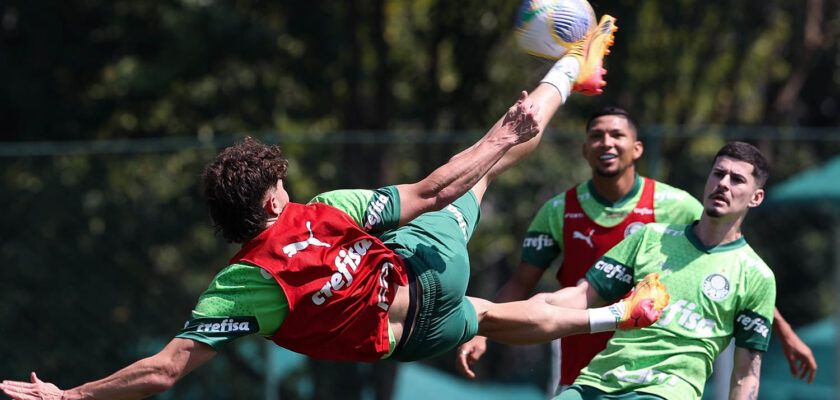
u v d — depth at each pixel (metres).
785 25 48.75
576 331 14.85
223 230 13.10
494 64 43.28
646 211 19.05
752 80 48.84
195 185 28.55
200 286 28.61
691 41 42.81
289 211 13.05
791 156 33.38
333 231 12.97
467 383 31.09
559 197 19.70
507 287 19.88
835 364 33.78
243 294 12.68
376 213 13.30
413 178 31.75
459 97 41.59
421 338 13.97
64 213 28.12
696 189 31.00
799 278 36.62
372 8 41.38
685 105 44.88
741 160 15.35
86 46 41.56
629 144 18.86
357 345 13.27
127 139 42.19
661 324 15.32
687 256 15.64
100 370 28.05
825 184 31.19
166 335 28.39
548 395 29.67
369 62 45.06
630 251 16.19
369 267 13.12
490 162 13.44
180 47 37.94
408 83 43.78
